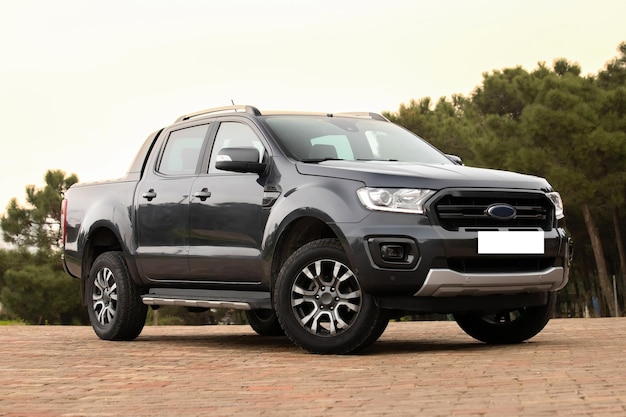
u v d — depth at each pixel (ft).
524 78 110.01
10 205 147.64
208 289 25.85
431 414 12.61
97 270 29.55
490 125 110.32
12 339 30.17
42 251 146.00
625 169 103.65
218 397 15.15
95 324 29.66
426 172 22.08
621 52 127.85
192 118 27.86
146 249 27.40
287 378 17.61
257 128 24.89
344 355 21.95
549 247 22.52
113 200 28.96
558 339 26.20
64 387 17.01
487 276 21.49
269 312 31.63
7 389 16.83
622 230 123.03
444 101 150.10
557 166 103.50
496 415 12.28
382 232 21.18
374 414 12.83
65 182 149.28
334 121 26.08
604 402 13.08
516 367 18.22
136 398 15.30
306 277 22.54
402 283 21.12
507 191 22.22
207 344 27.61
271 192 23.49
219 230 24.86
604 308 127.34
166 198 26.73
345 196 21.84
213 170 25.81
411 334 30.76
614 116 103.40
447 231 21.29
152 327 43.27
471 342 26.30
